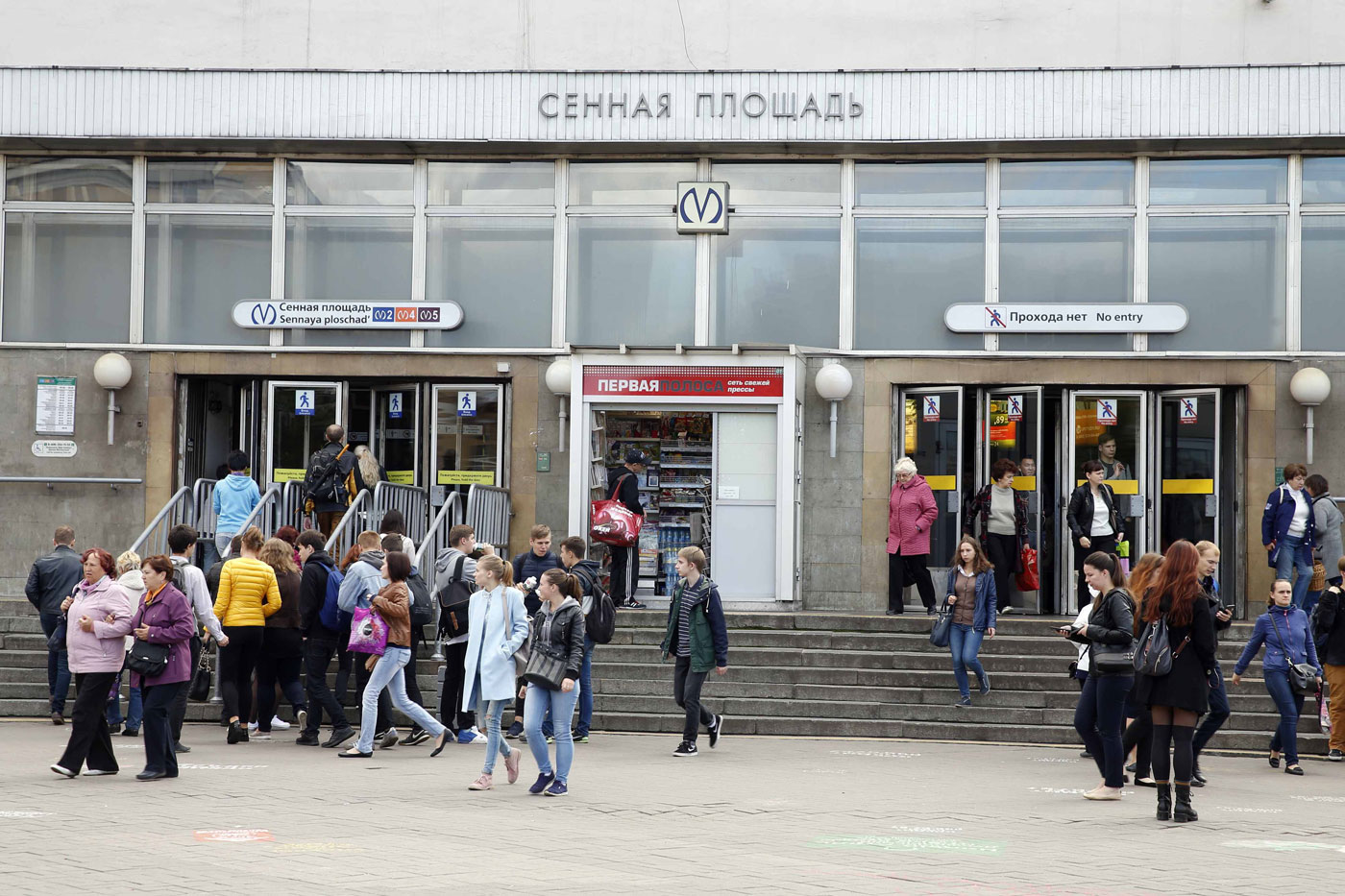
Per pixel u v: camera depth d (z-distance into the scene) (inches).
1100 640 387.2
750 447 682.2
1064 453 709.3
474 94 721.6
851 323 719.7
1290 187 701.3
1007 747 528.1
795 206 727.1
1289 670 479.2
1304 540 610.5
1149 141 697.0
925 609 690.2
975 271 718.5
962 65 735.1
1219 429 692.1
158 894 239.8
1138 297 707.4
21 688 579.8
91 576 407.2
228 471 700.7
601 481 697.0
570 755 384.8
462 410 733.3
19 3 762.2
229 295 740.7
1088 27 730.2
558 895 243.6
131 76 725.3
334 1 758.5
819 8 742.5
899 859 290.5
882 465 707.4
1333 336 698.8
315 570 497.0
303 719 510.9
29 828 314.3
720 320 727.7
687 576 490.6
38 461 727.7
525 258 735.1
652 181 733.3
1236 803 397.1
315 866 269.1
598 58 750.5
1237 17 723.4
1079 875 274.7
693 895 245.6
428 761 460.4
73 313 742.5
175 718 464.1
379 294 738.2
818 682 573.3
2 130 725.9
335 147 733.3
